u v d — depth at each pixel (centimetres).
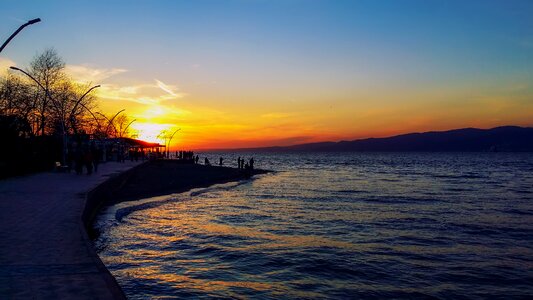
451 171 8650
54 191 1923
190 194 3391
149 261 1330
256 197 3494
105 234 1705
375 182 5466
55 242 924
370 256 1473
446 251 1572
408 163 13738
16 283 646
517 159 18525
